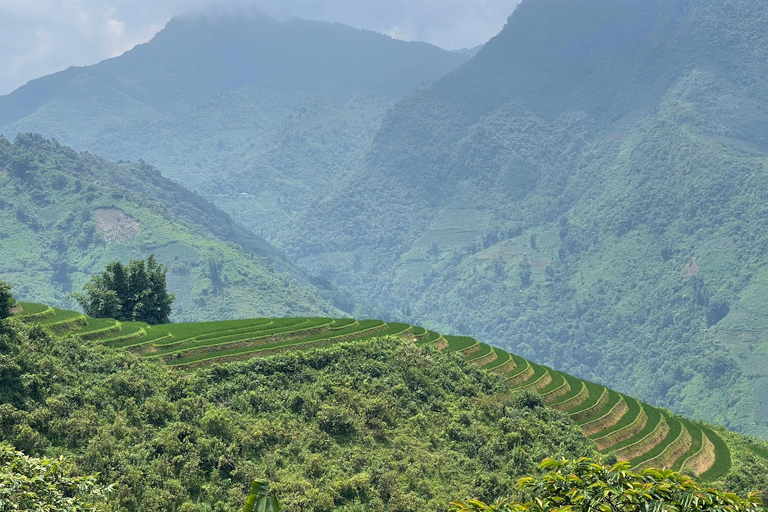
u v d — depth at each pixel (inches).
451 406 3336.6
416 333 4254.4
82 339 3171.8
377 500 2564.0
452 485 2800.2
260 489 934.4
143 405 2652.6
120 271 4119.1
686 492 1050.7
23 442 2246.6
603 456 3193.9
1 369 2460.6
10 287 2819.9
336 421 2918.3
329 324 4013.3
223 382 3019.2
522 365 4126.5
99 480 2237.9
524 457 3041.3
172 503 2272.4
